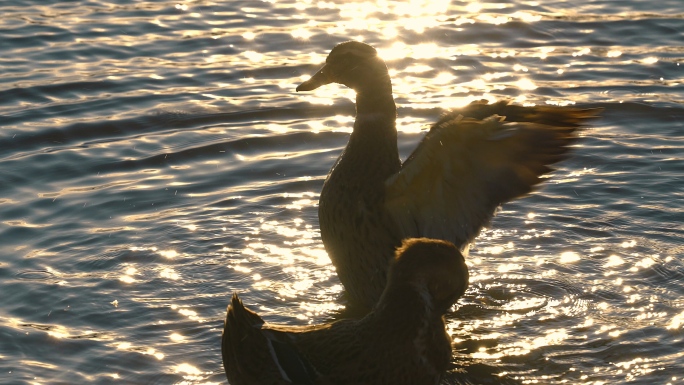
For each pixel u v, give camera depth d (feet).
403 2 65.31
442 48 57.72
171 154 45.57
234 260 37.04
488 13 63.16
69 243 37.88
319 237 38.96
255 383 27.09
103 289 34.73
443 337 27.37
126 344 31.48
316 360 26.84
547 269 36.35
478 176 30.30
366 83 33.35
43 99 50.62
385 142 33.50
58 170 43.88
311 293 35.09
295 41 58.75
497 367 30.48
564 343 31.73
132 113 49.42
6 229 38.78
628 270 36.14
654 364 30.40
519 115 29.30
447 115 29.53
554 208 40.81
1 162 44.42
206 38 59.06
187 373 30.01
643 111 49.37
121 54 56.54
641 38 58.90
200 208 40.88
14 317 32.94
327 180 34.17
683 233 38.58
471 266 36.60
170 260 36.88
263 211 40.75
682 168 43.83
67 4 64.49
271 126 48.52
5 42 57.47
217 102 50.83
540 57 56.39
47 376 29.68
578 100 50.55
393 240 32.81
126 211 40.52
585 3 64.80
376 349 26.66
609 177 43.24
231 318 27.09
